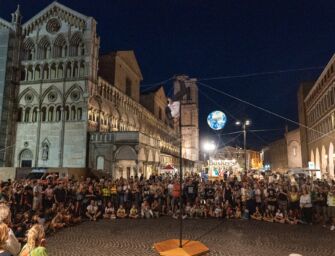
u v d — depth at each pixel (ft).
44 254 17.92
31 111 147.95
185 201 77.66
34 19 154.92
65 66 147.33
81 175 120.88
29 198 62.23
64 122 142.72
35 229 19.43
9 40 150.30
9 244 18.93
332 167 166.61
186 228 59.41
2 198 56.70
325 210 64.85
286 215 66.64
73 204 68.03
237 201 73.15
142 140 142.92
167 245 43.62
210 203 74.95
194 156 318.04
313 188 69.41
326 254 41.11
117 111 173.99
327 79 169.48
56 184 68.80
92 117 146.92
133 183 79.15
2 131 142.10
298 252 42.01
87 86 141.79
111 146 138.72
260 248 44.06
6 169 118.52
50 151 142.10
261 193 71.56
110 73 176.86
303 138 248.52
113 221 67.41
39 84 148.05
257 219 70.18
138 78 218.59
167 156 212.64
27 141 145.38
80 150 138.82
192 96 327.06
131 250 42.70
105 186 75.87
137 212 73.00
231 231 56.59
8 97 146.20
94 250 42.65
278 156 319.06
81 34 148.87
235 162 162.50
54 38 151.12
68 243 46.70
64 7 151.74
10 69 148.56
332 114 163.84
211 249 43.47
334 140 160.97
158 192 76.13
